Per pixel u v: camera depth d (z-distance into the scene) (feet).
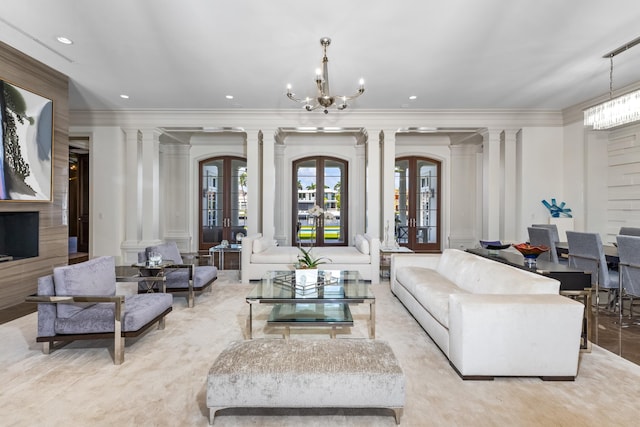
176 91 16.81
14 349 8.68
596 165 18.42
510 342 7.06
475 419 5.83
